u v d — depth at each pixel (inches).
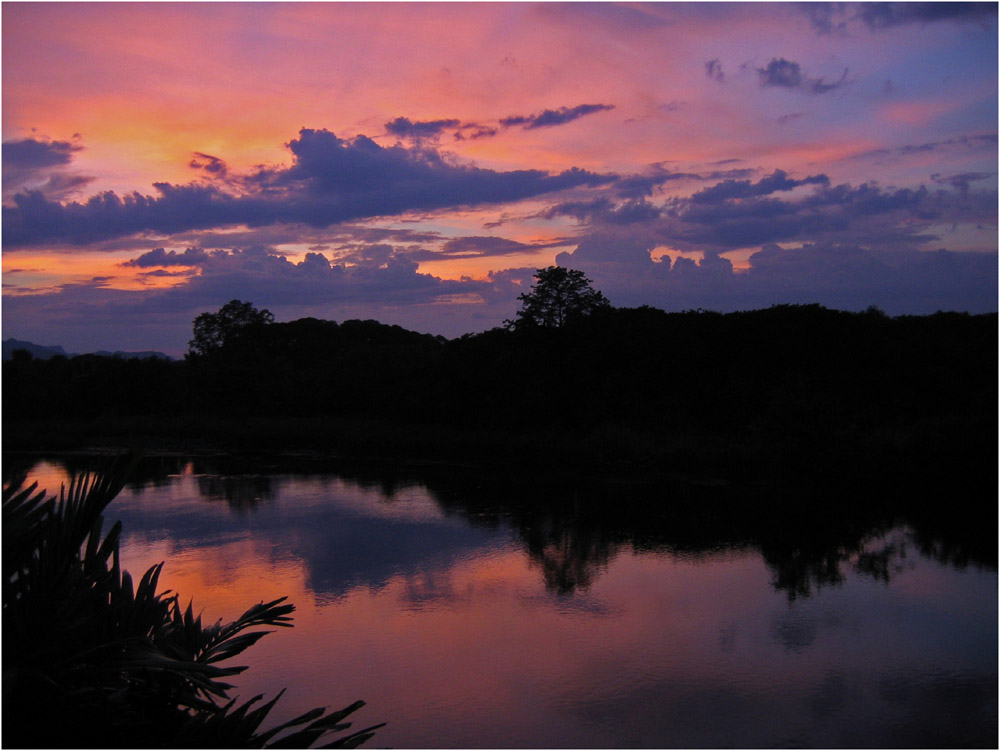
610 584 520.1
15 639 129.0
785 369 1176.8
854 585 514.3
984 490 794.2
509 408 1293.1
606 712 339.0
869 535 649.6
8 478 146.9
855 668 383.6
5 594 132.0
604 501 802.2
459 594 499.2
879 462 853.8
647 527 685.9
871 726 327.0
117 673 144.4
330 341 2321.6
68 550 140.8
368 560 581.0
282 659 395.5
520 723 329.1
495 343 1453.0
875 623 443.2
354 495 853.8
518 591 505.0
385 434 1318.9
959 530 661.9
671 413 1157.1
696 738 317.4
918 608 468.1
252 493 871.7
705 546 619.5
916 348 1214.9
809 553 594.6
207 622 445.1
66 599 137.7
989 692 356.2
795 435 923.4
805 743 314.0
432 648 409.1
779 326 1248.8
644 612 463.8
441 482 935.7
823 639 420.2
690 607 472.4
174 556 595.2
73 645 143.4
